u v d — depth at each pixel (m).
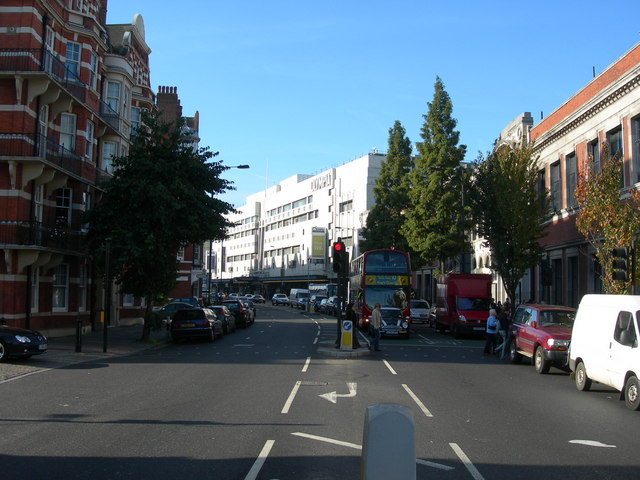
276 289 112.56
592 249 29.00
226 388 13.27
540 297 36.47
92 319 29.98
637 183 24.41
